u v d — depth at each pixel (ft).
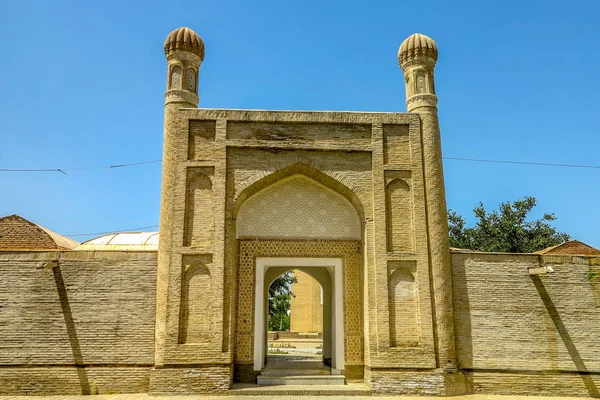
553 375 25.23
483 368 25.11
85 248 31.14
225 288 24.77
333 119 27.04
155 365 23.82
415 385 24.14
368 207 26.25
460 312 25.66
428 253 25.75
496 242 61.31
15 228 31.73
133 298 25.09
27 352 24.17
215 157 26.14
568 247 34.58
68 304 24.84
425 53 28.58
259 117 26.78
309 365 29.32
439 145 27.53
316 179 27.22
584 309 26.12
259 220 27.12
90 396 23.44
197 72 28.50
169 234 25.14
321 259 26.94
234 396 23.21
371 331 24.82
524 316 25.84
